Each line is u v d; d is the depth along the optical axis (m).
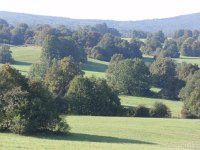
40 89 62.66
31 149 39.12
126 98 132.50
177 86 158.38
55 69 123.38
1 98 60.03
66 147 42.78
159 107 102.69
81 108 102.12
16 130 57.72
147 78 144.75
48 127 60.94
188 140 62.00
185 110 106.88
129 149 45.06
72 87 102.88
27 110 59.47
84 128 67.94
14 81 62.50
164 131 69.38
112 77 147.62
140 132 66.81
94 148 43.69
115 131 66.44
